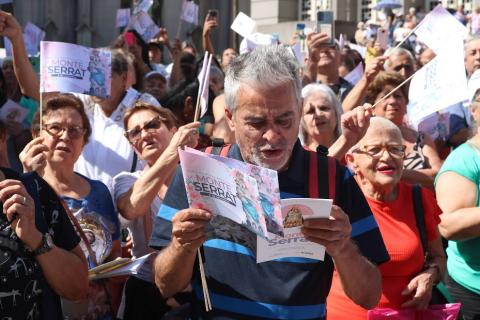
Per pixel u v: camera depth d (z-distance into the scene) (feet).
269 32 74.02
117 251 14.23
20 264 10.14
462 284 14.60
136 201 13.93
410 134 20.74
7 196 9.98
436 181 14.65
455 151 14.60
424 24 18.30
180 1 90.02
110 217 13.96
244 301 10.09
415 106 15.31
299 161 10.34
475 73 16.83
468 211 13.79
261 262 9.91
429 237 14.57
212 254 10.23
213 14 32.48
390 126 14.39
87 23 90.63
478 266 14.38
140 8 38.81
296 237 9.47
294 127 9.72
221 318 10.17
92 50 16.11
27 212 10.00
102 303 13.17
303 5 95.14
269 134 9.56
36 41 34.81
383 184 14.19
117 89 18.31
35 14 90.22
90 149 17.81
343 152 14.33
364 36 58.29
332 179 10.33
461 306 14.67
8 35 18.70
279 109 9.52
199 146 19.38
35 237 10.16
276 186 8.73
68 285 10.62
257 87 9.50
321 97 17.54
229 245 10.18
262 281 10.06
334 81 25.44
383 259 10.34
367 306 10.18
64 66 15.84
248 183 8.87
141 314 14.21
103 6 91.20
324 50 25.20
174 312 13.71
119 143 17.85
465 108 22.70
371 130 14.37
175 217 9.36
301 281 10.03
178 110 22.57
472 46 24.49
